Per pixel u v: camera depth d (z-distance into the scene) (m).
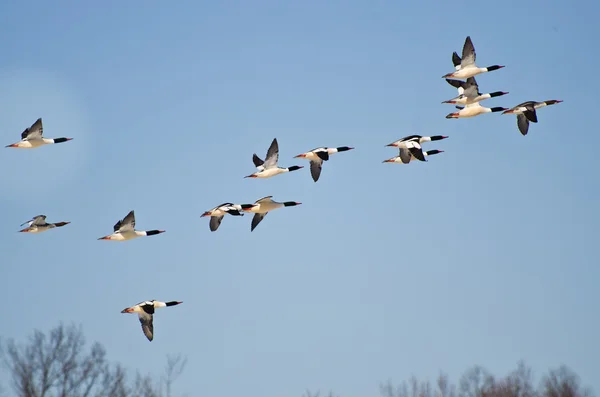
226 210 56.34
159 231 55.44
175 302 52.53
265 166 57.19
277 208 57.97
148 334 51.50
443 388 65.75
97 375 55.38
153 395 55.41
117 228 55.34
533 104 59.09
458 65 60.72
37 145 57.12
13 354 54.53
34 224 56.53
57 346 55.28
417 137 59.53
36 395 53.81
